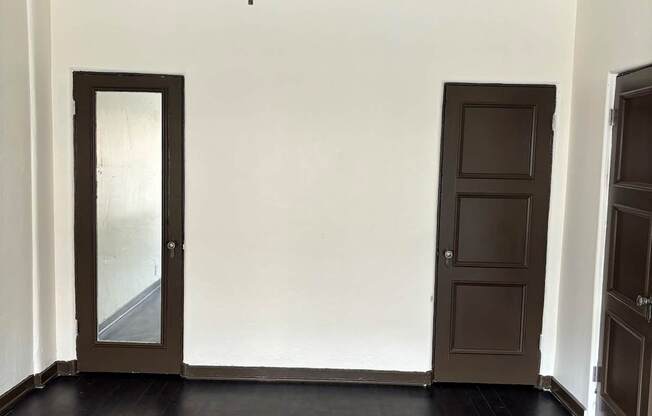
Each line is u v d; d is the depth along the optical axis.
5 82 3.13
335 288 3.68
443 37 3.54
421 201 3.63
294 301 3.69
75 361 3.71
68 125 3.61
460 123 3.59
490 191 3.62
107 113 3.64
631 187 2.83
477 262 3.68
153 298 3.72
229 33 3.54
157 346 3.72
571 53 3.53
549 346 3.70
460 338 3.71
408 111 3.58
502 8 3.52
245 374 3.71
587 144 3.30
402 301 3.69
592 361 3.18
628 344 2.83
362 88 3.57
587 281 3.25
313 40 3.54
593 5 3.26
